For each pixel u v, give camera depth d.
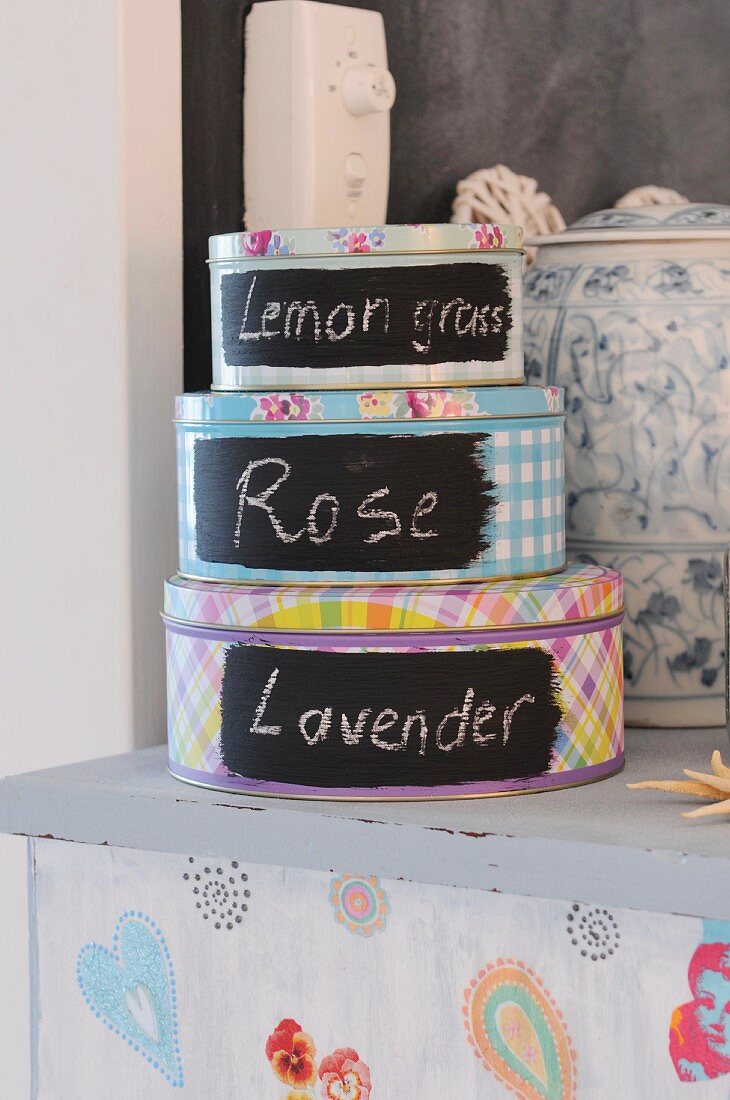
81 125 1.02
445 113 1.29
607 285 1.04
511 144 1.35
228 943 0.86
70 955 0.92
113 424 1.03
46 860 0.93
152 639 1.05
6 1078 1.14
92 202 1.02
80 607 1.05
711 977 0.73
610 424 1.04
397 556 0.85
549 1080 0.78
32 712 1.08
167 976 0.89
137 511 1.04
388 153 1.20
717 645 1.05
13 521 1.07
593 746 0.88
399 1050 0.82
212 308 0.92
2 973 1.13
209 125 1.11
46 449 1.06
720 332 1.03
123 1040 0.90
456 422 0.85
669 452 1.03
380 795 0.84
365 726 0.83
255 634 0.85
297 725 0.84
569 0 1.39
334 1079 0.84
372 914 0.82
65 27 1.02
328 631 0.83
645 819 0.79
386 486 0.84
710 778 0.81
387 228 0.85
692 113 1.51
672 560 1.04
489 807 0.82
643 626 1.05
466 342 0.87
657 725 1.05
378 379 0.86
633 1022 0.76
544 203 1.35
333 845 0.81
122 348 1.02
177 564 1.07
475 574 0.86
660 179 1.49
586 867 0.74
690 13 1.49
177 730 0.90
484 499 0.86
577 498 1.06
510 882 0.76
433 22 1.27
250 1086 0.86
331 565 0.85
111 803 0.87
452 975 0.80
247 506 0.87
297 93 1.12
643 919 0.75
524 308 1.08
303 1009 0.84
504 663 0.84
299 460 0.85
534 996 0.78
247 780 0.86
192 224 1.10
